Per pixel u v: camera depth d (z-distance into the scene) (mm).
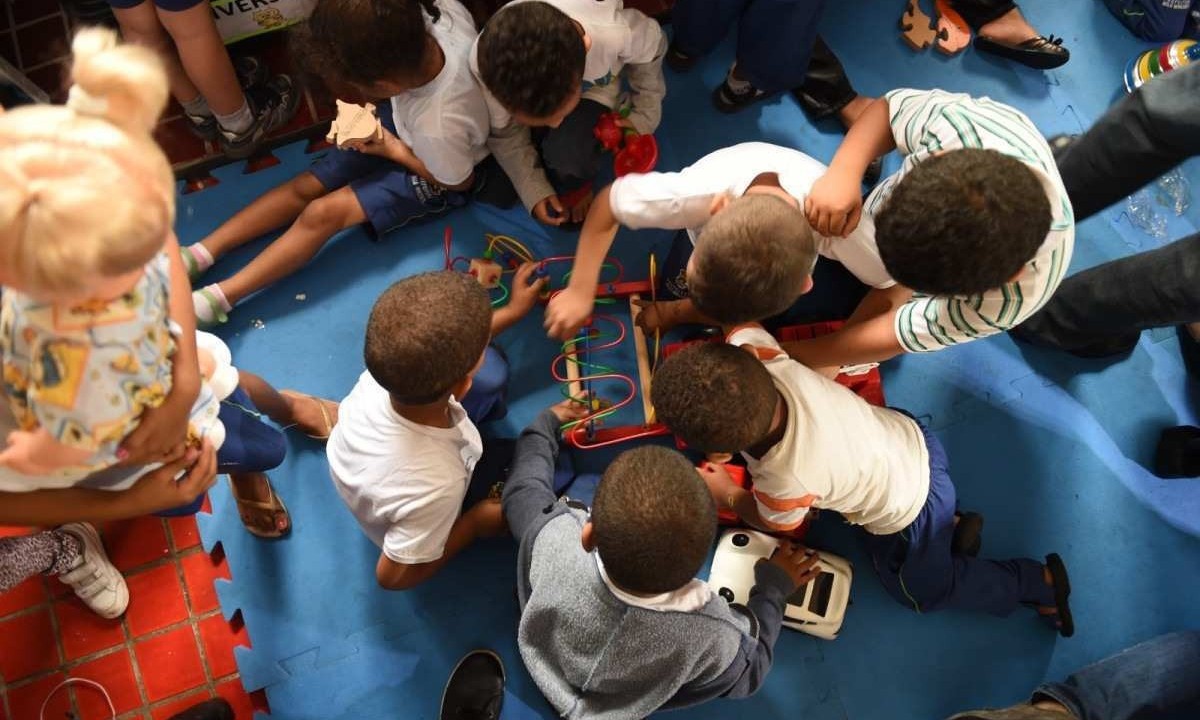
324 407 2023
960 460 2107
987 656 1978
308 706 1895
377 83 1664
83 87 879
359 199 2102
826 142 2336
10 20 2260
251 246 2201
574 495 1932
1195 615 2018
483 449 2025
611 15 1838
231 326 2143
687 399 1407
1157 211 2277
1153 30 2391
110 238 826
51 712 1854
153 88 918
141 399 1045
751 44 2086
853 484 1637
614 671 1462
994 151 1318
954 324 1604
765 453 1568
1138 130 1695
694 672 1484
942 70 2406
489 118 1962
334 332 2154
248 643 1927
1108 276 1896
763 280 1404
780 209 1411
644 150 2098
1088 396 2158
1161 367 2180
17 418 1066
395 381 1376
